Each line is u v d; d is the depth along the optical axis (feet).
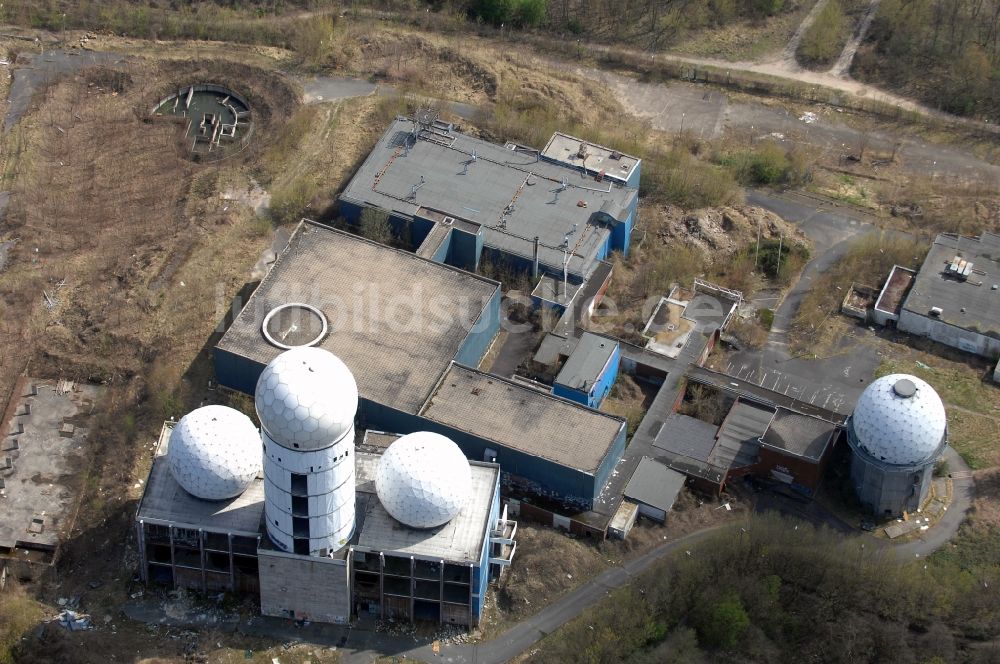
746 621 451.94
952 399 553.23
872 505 509.35
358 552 453.58
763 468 517.96
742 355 574.56
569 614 471.21
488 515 464.65
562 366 544.62
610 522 495.41
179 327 564.30
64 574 476.54
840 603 463.42
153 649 453.17
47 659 446.60
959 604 463.42
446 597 461.78
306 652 456.45
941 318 574.97
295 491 425.28
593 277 588.91
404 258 572.92
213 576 468.75
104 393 543.39
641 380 562.25
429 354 534.37
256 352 528.63
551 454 496.23
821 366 569.64
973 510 508.94
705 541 487.20
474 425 507.30
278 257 568.41
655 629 454.81
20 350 554.05
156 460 479.82
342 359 529.04
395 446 457.27
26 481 508.53
